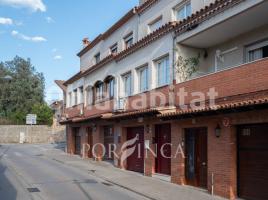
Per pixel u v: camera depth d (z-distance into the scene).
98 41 28.11
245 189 11.66
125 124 20.34
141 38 19.84
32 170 19.31
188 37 14.34
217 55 14.80
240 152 11.94
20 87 69.44
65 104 37.50
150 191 13.30
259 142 11.25
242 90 11.36
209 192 12.83
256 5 11.02
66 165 22.44
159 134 17.25
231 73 11.91
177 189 13.70
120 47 23.66
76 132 32.22
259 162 11.20
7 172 18.33
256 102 9.97
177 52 15.23
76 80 32.12
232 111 11.30
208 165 12.95
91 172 18.89
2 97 68.88
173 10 17.89
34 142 51.62
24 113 60.03
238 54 13.75
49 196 12.21
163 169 16.77
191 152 14.52
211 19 12.90
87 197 12.10
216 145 12.58
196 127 14.03
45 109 57.81
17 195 12.30
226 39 14.24
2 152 32.34
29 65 72.94
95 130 26.06
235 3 11.73
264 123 11.09
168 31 15.87
